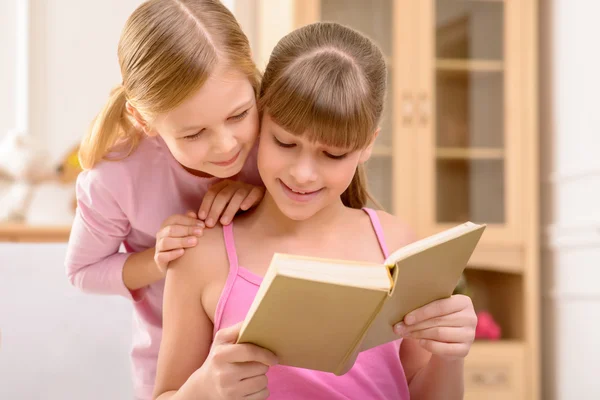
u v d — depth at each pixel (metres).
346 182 0.92
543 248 2.92
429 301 0.86
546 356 2.92
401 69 2.78
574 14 2.73
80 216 1.24
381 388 1.00
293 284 0.67
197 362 0.98
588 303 2.62
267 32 2.84
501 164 2.84
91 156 1.17
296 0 2.62
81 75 2.88
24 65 2.82
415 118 2.78
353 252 1.03
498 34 2.85
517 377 2.73
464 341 0.89
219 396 0.82
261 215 1.04
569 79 2.78
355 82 0.89
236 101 0.91
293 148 0.90
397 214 2.76
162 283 1.28
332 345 0.79
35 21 2.83
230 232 1.02
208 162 0.95
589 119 2.62
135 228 1.25
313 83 0.87
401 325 0.85
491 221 2.82
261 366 0.82
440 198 2.79
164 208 1.21
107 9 2.89
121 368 1.50
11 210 2.67
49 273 1.51
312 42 0.94
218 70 0.90
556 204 2.86
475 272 3.08
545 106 2.97
